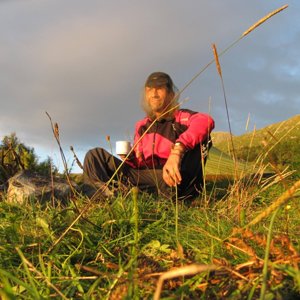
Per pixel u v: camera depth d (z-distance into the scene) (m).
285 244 0.90
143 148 2.57
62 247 1.23
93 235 1.33
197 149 2.40
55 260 1.11
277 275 0.78
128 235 1.30
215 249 1.06
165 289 0.82
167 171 2.20
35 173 2.24
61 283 0.96
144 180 2.50
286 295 0.74
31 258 1.15
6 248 1.20
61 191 2.12
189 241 1.23
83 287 0.96
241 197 1.79
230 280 0.81
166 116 2.54
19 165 3.39
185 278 0.85
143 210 1.63
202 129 2.32
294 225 1.34
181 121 2.53
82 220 1.42
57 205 1.99
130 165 2.59
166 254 1.18
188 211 1.77
